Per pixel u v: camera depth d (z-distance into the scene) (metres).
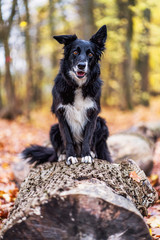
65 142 3.49
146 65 17.86
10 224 2.16
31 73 13.02
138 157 5.12
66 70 3.54
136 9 9.32
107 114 15.38
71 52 3.55
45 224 2.13
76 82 3.44
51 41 13.65
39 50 15.32
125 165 2.96
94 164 2.81
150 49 13.33
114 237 2.16
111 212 2.10
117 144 5.44
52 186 2.32
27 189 2.62
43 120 12.95
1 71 14.76
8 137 7.99
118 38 11.01
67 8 10.98
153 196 2.89
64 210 2.10
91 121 3.59
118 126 11.94
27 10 9.41
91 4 11.09
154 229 2.96
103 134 3.90
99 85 3.66
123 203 2.15
